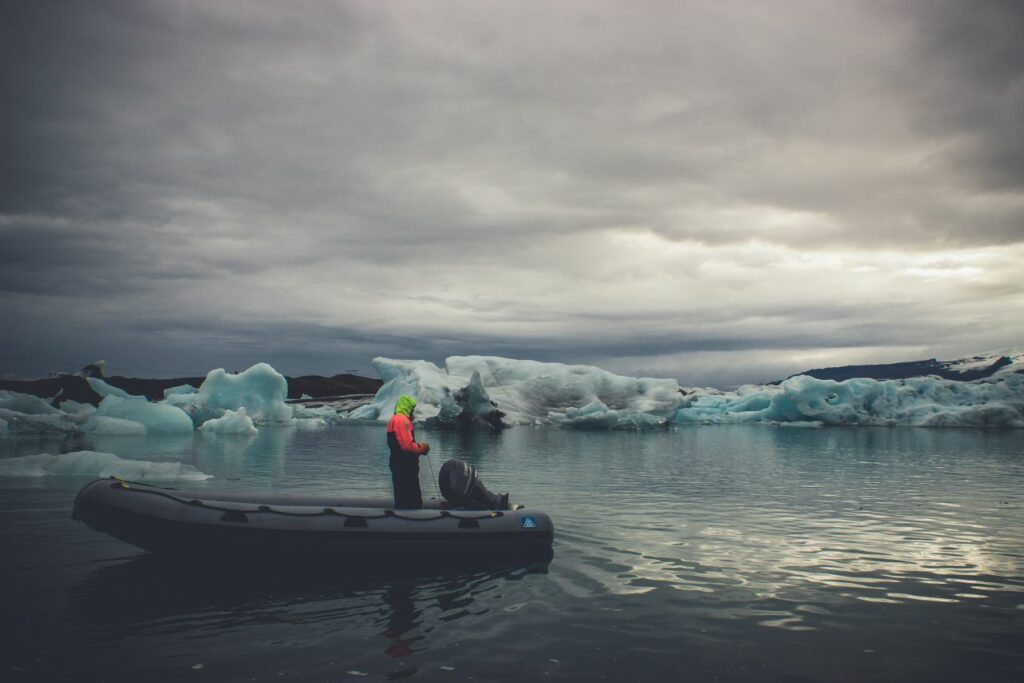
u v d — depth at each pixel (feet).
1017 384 132.26
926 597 19.71
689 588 20.36
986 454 69.67
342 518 22.02
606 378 147.84
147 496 21.42
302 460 58.29
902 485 45.19
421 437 98.78
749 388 192.65
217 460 57.26
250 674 13.69
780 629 16.87
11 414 73.77
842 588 20.53
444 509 24.85
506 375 150.92
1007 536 28.43
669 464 59.16
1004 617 17.94
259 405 119.75
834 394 135.85
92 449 63.67
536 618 17.43
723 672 14.19
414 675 13.75
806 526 30.42
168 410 91.04
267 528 21.25
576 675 13.89
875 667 14.57
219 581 20.34
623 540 27.07
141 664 14.14
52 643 15.23
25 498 33.68
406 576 21.24
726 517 32.55
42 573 20.83
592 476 49.98
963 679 13.99
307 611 17.74
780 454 69.92
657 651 15.30
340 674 13.75
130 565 21.84
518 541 23.84
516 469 54.85
